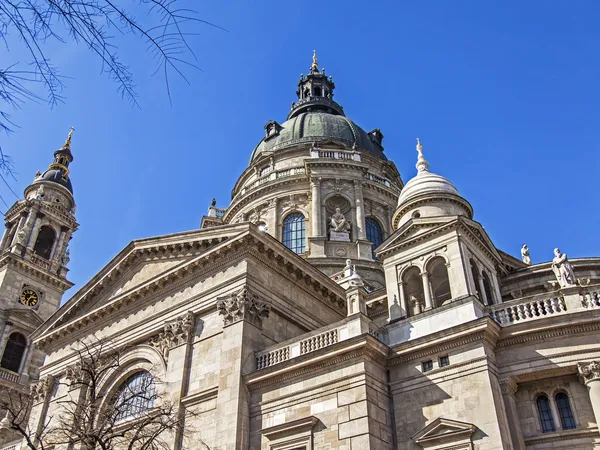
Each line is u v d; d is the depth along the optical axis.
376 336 25.17
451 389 21.97
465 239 27.58
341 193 50.12
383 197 52.09
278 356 25.88
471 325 22.25
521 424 21.44
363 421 21.59
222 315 28.14
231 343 26.45
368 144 57.84
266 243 29.25
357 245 46.06
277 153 54.88
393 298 27.62
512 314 23.25
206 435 25.14
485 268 28.73
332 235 46.81
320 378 23.73
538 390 21.88
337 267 44.03
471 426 20.59
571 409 21.08
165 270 31.69
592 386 20.44
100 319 34.78
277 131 58.84
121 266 34.84
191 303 30.00
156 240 33.03
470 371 21.81
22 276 53.75
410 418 22.45
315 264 43.84
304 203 50.50
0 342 49.59
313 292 31.78
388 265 28.89
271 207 50.62
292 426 23.06
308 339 25.45
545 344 21.84
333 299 32.56
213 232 30.73
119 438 27.16
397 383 23.48
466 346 22.41
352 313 25.14
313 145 53.94
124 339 32.31
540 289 31.11
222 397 25.23
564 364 21.12
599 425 19.80
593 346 21.06
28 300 53.34
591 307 21.94
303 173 51.66
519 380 21.89
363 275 43.41
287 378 24.62
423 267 27.61
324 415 22.77
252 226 28.88
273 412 24.22
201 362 27.70
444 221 28.14
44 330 38.06
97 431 21.72
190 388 27.27
